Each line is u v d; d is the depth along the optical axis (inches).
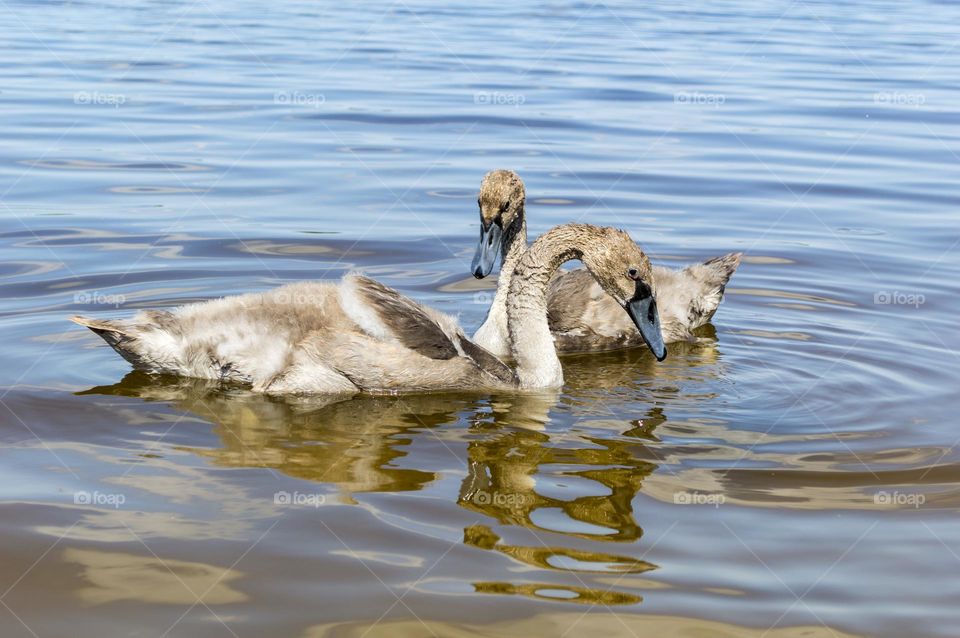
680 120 1128.2
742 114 1157.7
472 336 650.8
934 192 913.5
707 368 587.8
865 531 382.0
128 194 848.9
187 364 526.3
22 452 432.8
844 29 1720.0
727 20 1804.9
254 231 780.0
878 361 585.3
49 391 504.7
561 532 376.2
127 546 358.3
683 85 1280.8
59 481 405.7
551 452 452.8
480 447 457.4
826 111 1176.8
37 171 894.4
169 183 879.7
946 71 1397.6
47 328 593.0
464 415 504.1
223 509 386.6
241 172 915.4
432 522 380.8
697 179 940.0
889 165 989.2
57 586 335.0
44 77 1217.4
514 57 1418.6
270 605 326.6
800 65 1419.8
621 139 1052.5
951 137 1081.4
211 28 1589.6
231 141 1002.1
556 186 912.9
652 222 834.8
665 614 327.0
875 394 532.7
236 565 348.2
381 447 453.7
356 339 529.0
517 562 354.9
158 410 487.8
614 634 315.9
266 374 518.3
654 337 581.0
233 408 497.0
